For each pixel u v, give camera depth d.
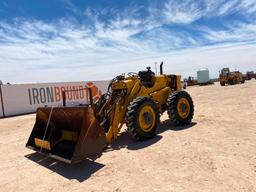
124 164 5.32
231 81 42.34
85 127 5.19
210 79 55.41
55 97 22.70
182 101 7.93
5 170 5.91
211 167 4.69
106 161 5.61
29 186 4.88
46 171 5.54
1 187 4.98
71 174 5.20
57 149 6.01
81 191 4.39
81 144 5.09
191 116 8.18
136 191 4.14
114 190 4.27
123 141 6.93
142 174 4.75
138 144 6.51
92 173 5.09
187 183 4.20
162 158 5.39
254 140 5.96
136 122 6.42
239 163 4.74
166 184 4.25
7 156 7.06
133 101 6.53
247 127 7.22
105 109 6.63
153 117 6.84
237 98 15.63
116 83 6.95
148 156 5.60
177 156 5.41
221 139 6.23
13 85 20.33
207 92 25.91
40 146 6.11
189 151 5.60
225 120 8.45
